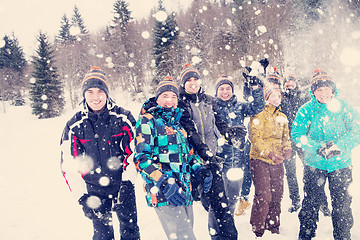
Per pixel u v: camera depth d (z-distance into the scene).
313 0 25.80
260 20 29.80
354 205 3.39
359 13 19.91
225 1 44.25
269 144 2.98
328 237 2.78
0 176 6.54
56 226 3.69
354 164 4.92
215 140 2.64
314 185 2.62
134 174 2.24
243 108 3.12
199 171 2.15
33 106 32.62
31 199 4.82
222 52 30.55
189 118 2.38
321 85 2.57
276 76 3.46
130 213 2.29
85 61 41.75
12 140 13.56
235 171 2.84
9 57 48.12
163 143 2.08
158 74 32.56
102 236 2.21
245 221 3.26
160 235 3.13
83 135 2.22
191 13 40.91
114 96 35.12
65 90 45.16
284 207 3.64
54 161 7.82
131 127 2.32
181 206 2.04
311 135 2.72
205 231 3.12
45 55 34.25
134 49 39.25
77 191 2.19
